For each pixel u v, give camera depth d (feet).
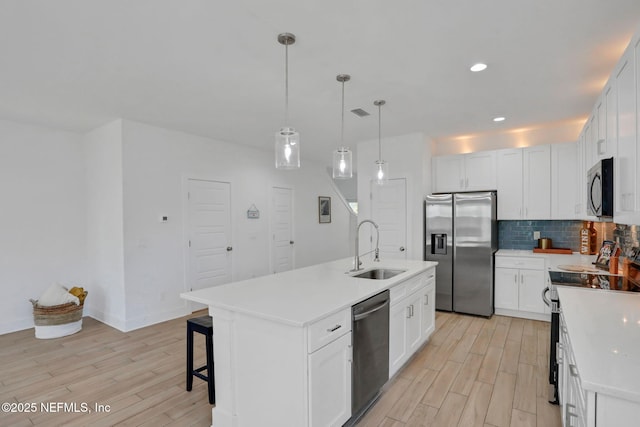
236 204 17.54
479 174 15.66
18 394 8.62
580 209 12.59
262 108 11.85
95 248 14.56
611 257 9.25
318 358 5.90
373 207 16.87
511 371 9.58
